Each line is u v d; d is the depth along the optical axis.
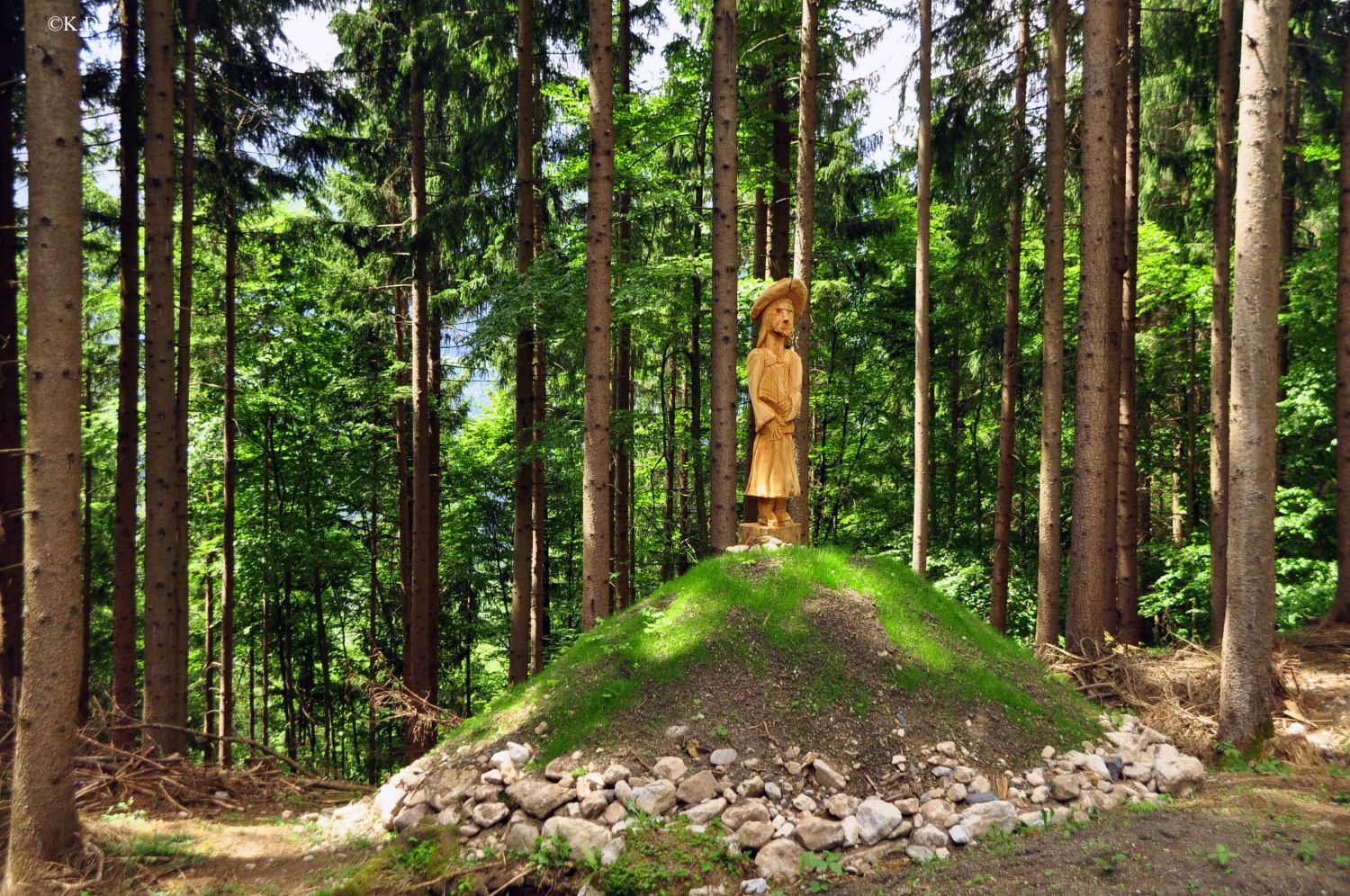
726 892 6.48
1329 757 8.28
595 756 7.83
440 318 18.61
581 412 14.62
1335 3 13.42
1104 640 11.58
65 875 6.67
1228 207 12.87
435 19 15.02
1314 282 14.43
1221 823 6.34
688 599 9.67
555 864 6.75
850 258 19.44
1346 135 12.24
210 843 7.92
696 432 17.92
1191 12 13.83
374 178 18.38
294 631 22.72
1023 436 21.38
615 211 16.12
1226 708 8.84
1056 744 8.27
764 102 16.27
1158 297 17.50
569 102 14.13
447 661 24.47
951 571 19.98
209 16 12.94
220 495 19.72
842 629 9.03
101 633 19.02
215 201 14.42
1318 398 14.47
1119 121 13.96
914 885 6.15
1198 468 19.78
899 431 21.09
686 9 16.94
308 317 19.70
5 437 10.34
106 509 18.75
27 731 6.76
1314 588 13.67
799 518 13.48
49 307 6.63
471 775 7.99
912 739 7.93
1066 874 5.85
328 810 9.32
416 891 6.68
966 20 14.56
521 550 14.19
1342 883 5.24
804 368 13.57
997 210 14.59
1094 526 11.53
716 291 11.59
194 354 17.47
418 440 16.38
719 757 7.62
